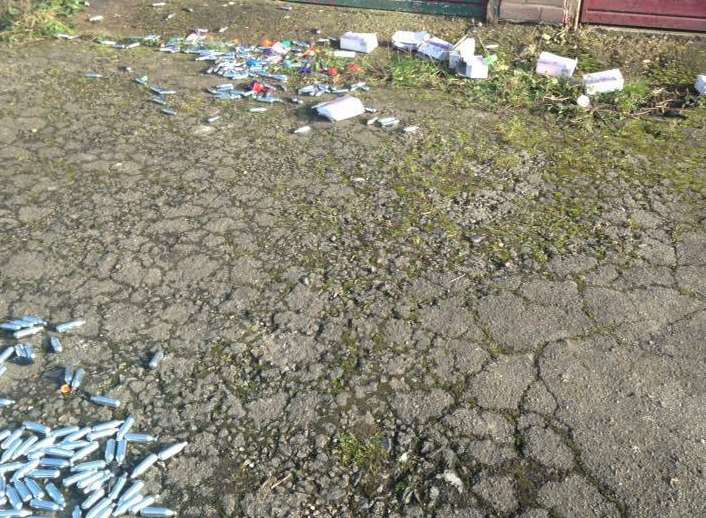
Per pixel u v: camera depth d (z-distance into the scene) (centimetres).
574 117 520
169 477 266
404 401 292
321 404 292
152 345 326
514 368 305
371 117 530
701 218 401
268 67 621
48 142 502
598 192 428
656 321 329
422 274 363
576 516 245
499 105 545
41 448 278
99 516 252
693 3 636
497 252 378
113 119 534
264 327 333
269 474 265
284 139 501
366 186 441
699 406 284
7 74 612
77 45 683
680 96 549
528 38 667
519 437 274
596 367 304
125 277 369
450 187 438
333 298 349
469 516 247
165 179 456
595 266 365
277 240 394
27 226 412
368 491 257
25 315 346
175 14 760
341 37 662
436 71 602
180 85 590
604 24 675
